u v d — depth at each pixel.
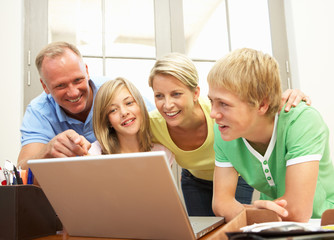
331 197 0.91
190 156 1.24
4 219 0.54
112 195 0.46
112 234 0.51
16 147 1.76
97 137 1.12
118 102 1.09
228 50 2.15
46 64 1.15
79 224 0.53
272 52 2.23
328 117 2.18
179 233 0.45
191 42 2.10
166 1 2.08
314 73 2.19
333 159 2.16
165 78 1.01
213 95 0.67
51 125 1.34
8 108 1.76
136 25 2.04
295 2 2.22
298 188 0.71
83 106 1.23
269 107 0.71
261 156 0.83
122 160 0.42
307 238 0.35
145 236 0.48
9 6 1.82
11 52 1.80
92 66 1.96
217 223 0.59
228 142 0.87
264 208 0.59
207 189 1.48
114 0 2.02
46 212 0.59
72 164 0.46
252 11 2.21
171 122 1.05
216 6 2.15
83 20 1.97
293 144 0.76
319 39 2.23
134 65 2.02
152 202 0.44
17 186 0.54
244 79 0.65
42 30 1.90
